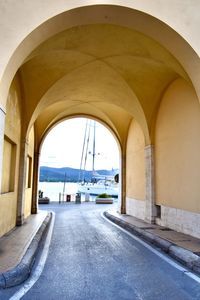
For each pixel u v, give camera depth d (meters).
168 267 5.59
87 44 8.65
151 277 4.96
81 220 13.64
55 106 15.07
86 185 46.56
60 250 7.12
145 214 12.31
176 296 4.08
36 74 10.12
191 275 5.06
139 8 5.96
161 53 8.41
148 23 6.26
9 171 9.66
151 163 11.81
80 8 5.82
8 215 9.01
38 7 5.75
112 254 6.71
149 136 11.96
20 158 10.82
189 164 8.71
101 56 9.50
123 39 8.32
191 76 6.61
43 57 9.17
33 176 16.06
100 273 5.20
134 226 10.66
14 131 9.49
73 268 5.52
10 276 4.61
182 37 6.09
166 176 10.54
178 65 8.19
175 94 9.91
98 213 17.12
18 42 5.60
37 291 4.25
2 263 5.21
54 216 15.25
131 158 15.60
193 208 8.38
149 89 11.05
